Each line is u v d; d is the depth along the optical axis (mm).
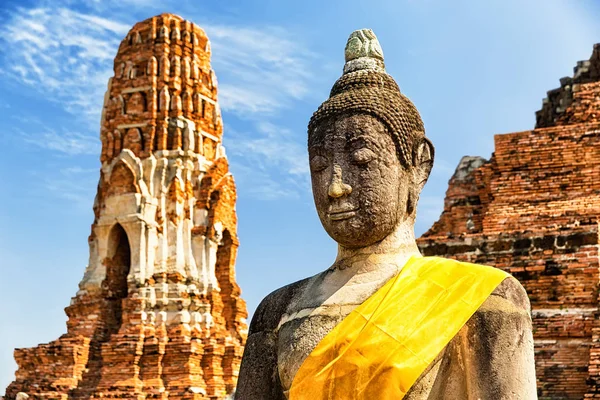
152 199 57656
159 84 59875
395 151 9523
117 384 52406
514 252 27844
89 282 56844
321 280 9586
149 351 53500
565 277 27016
